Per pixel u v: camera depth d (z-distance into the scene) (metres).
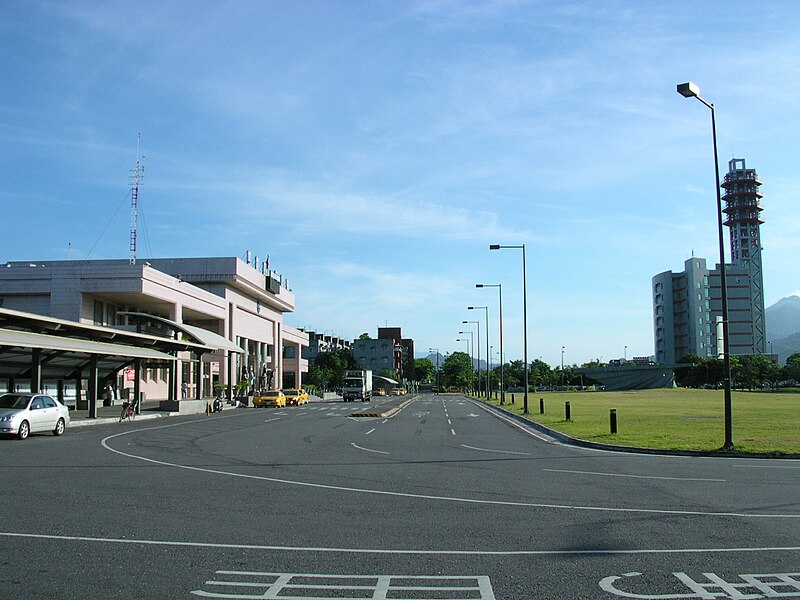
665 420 35.03
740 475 15.84
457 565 7.86
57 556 8.15
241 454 20.56
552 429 29.83
